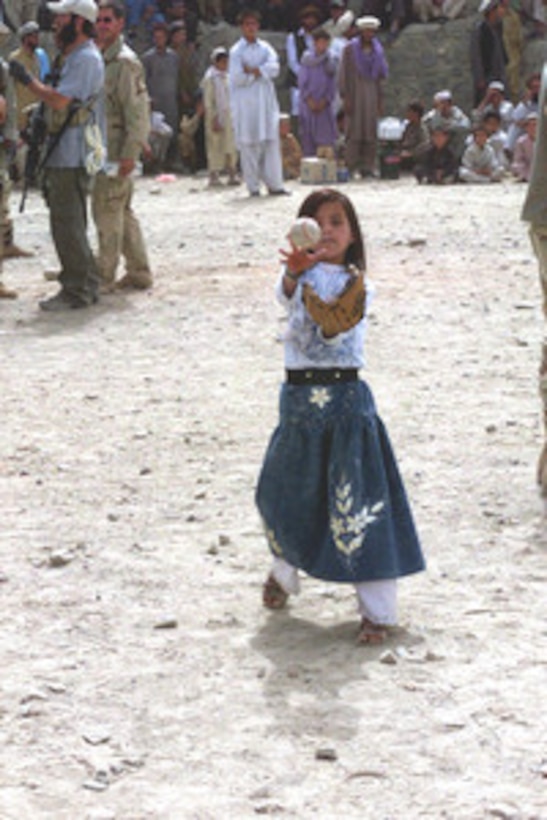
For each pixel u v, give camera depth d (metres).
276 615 7.35
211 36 37.81
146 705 6.25
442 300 16.05
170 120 35.22
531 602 7.41
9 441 10.77
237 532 8.61
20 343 14.38
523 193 26.80
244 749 5.82
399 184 30.48
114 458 10.27
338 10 35.88
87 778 5.59
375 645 6.89
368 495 6.91
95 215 16.77
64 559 8.09
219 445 10.53
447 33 37.16
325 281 6.82
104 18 15.74
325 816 5.27
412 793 5.43
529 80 31.11
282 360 13.36
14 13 34.84
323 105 32.44
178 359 13.52
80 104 15.41
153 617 7.30
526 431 10.67
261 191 29.12
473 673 6.53
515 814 5.23
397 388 12.11
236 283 17.48
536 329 14.41
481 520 8.73
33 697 6.30
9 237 20.05
